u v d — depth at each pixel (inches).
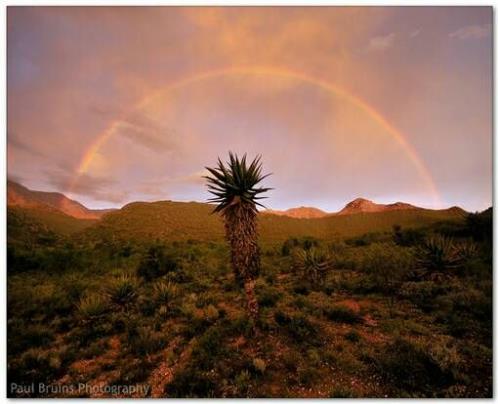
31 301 509.7
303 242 1241.4
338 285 525.7
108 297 470.9
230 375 242.2
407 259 545.3
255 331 313.7
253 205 359.3
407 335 297.4
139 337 334.3
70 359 298.5
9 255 864.3
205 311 404.8
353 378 229.5
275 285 586.9
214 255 1164.5
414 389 211.8
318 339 294.5
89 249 1330.0
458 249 562.6
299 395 217.2
